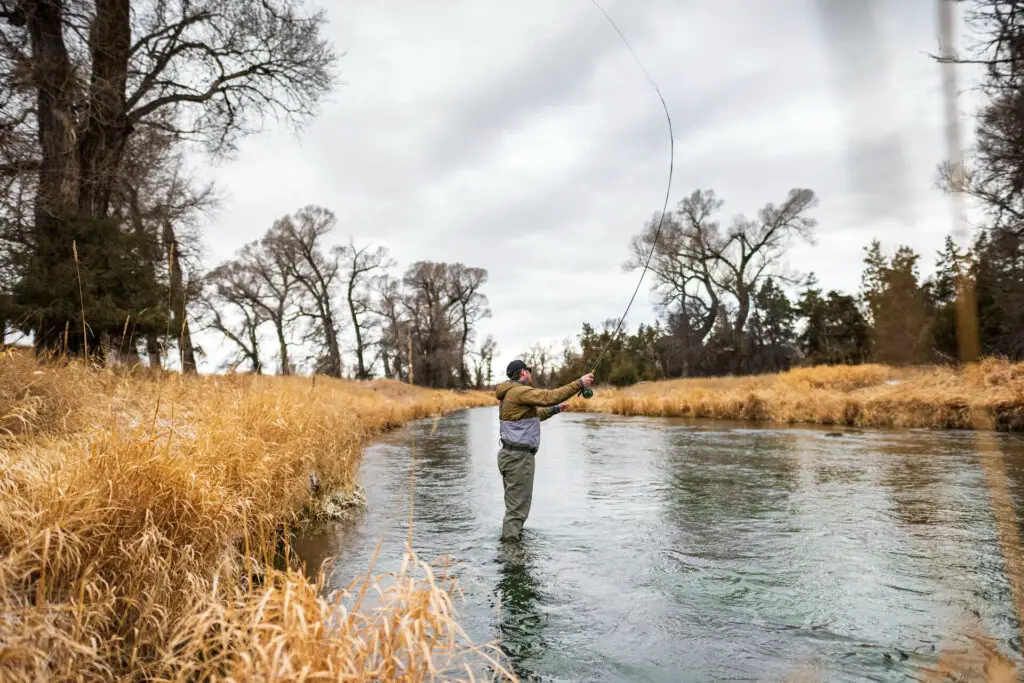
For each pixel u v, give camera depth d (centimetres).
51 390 542
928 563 444
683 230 5816
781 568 455
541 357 6203
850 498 673
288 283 5762
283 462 573
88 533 314
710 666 312
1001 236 1124
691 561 478
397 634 254
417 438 1564
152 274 1183
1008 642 253
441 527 594
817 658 315
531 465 562
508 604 396
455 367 7000
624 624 364
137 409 619
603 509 666
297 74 1798
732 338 5388
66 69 1206
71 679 251
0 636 233
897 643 329
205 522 368
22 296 984
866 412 1495
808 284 4859
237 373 954
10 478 333
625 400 2639
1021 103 805
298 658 228
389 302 6738
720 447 1186
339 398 1764
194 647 251
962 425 1295
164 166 2016
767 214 5397
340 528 587
